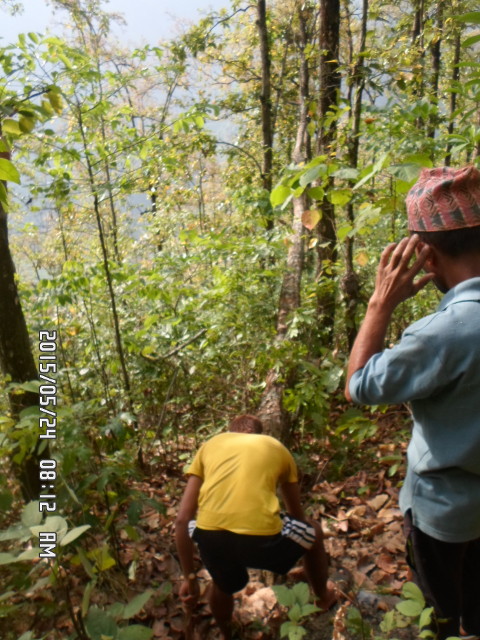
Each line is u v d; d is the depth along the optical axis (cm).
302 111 720
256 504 256
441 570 186
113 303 523
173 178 961
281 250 562
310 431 461
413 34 1033
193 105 552
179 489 470
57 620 272
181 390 553
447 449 166
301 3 1099
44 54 431
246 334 502
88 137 534
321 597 286
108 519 309
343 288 514
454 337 156
